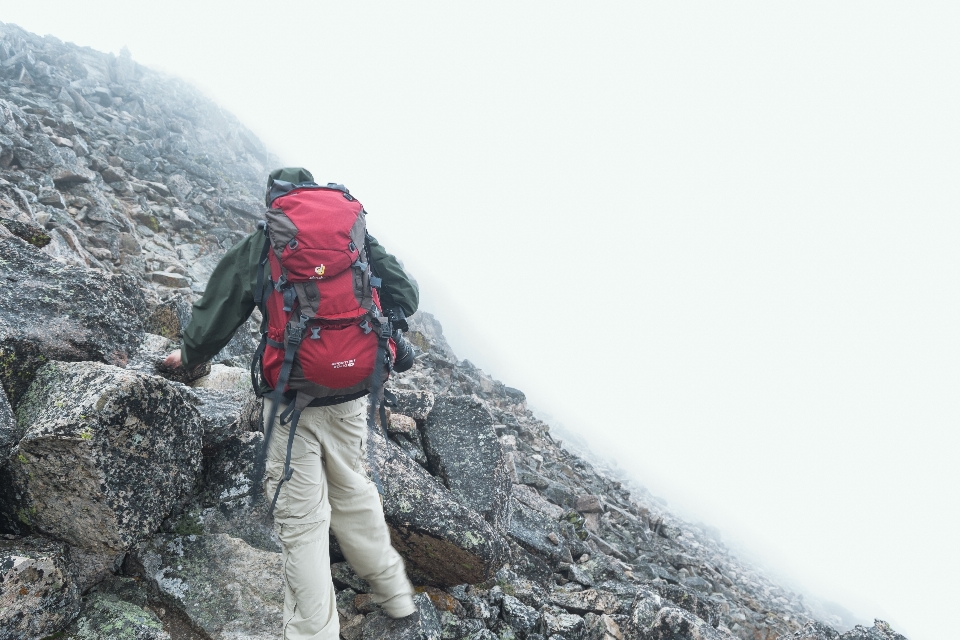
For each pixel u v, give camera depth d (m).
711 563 13.87
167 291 11.64
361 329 2.72
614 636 4.55
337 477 3.09
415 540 4.18
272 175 3.00
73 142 15.93
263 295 2.68
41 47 26.27
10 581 2.63
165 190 17.23
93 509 2.92
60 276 3.76
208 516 3.69
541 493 9.89
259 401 4.49
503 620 4.39
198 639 3.19
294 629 2.91
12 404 3.12
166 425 3.16
